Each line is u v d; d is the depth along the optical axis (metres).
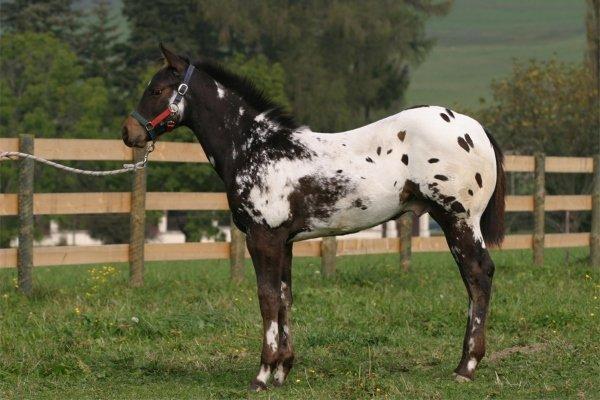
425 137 8.44
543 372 8.80
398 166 8.50
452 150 8.41
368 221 8.62
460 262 8.60
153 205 13.94
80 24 60.19
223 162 8.73
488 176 8.59
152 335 10.52
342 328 10.94
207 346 10.07
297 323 11.20
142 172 13.61
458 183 8.44
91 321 10.80
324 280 14.52
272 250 8.51
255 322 11.05
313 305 12.27
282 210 8.48
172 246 14.10
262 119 8.67
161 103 8.81
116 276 14.99
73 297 12.67
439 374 8.86
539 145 34.81
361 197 8.49
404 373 8.95
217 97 8.77
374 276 14.73
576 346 9.73
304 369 9.12
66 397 8.21
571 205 17.81
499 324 11.01
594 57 27.95
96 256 13.50
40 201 13.05
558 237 17.83
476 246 8.57
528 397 7.94
